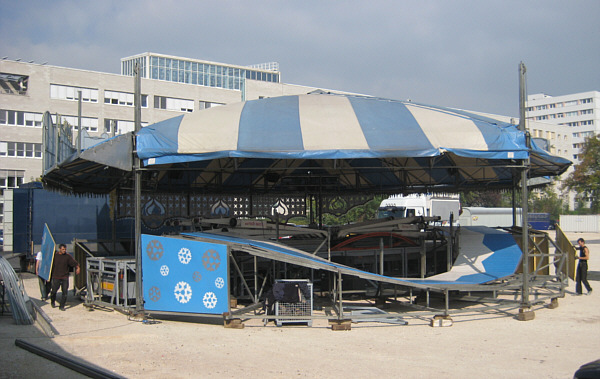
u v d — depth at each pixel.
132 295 11.39
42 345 8.49
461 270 12.54
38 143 48.12
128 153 10.59
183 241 10.20
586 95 141.88
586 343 8.61
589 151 54.12
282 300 9.88
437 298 13.50
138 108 10.91
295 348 8.27
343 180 19.95
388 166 16.12
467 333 9.43
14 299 10.48
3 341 8.87
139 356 7.78
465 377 6.67
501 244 13.61
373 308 11.32
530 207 68.12
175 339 8.90
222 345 8.47
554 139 90.75
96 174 14.10
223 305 9.89
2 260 11.24
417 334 9.34
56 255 12.07
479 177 18.31
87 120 50.09
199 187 18.52
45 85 48.59
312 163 17.33
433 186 20.03
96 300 12.65
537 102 149.88
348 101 12.54
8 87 49.28
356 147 10.28
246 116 11.40
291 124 10.96
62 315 11.31
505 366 7.19
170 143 10.45
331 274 12.55
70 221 19.83
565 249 15.27
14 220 20.22
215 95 57.69
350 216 42.75
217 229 13.20
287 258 9.84
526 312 10.64
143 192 17.44
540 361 7.45
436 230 13.95
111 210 16.75
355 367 7.14
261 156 10.18
